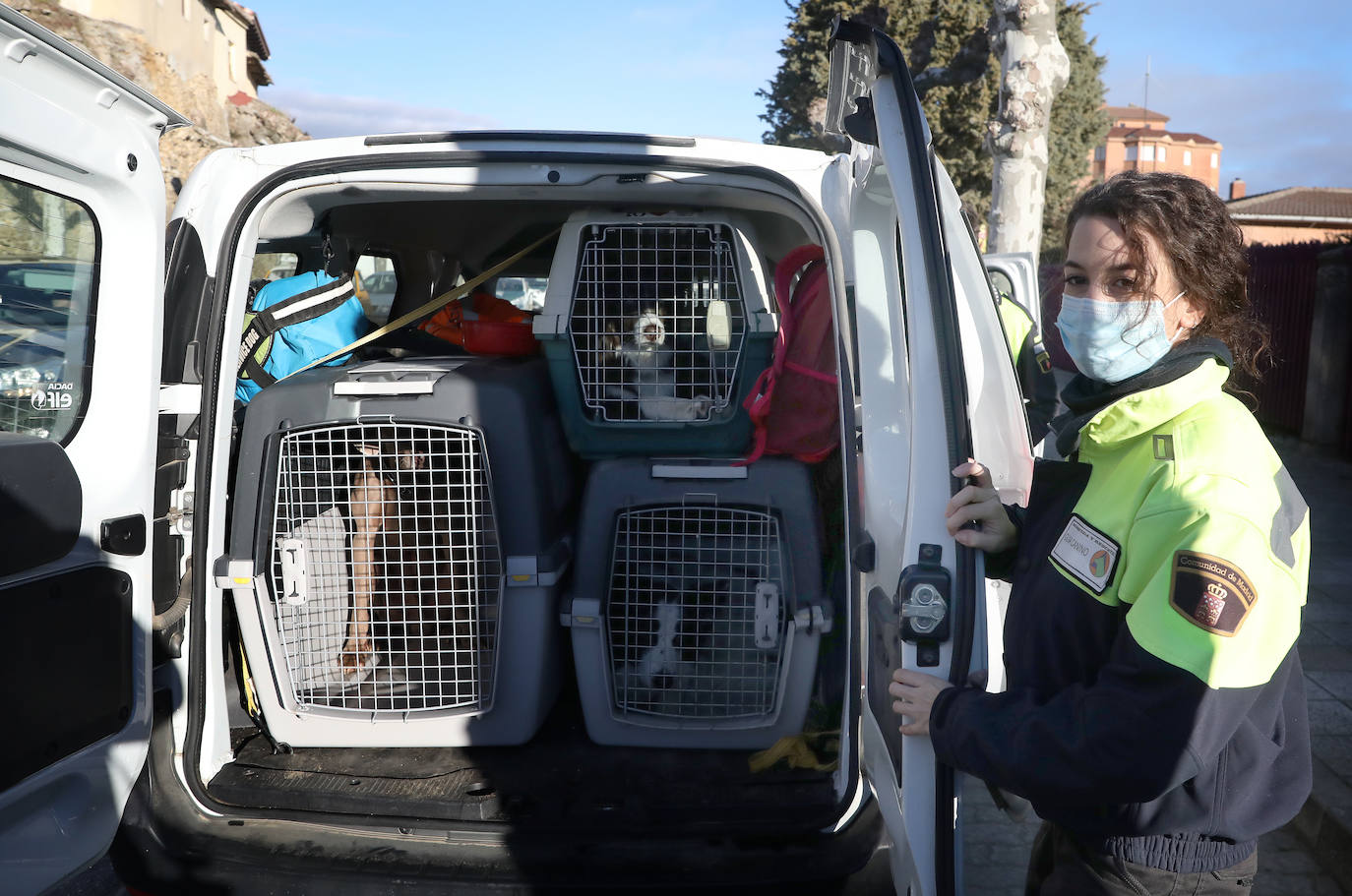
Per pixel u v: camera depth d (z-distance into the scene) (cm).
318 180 225
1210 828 129
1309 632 479
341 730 224
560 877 182
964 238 182
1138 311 133
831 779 207
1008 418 188
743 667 231
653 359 247
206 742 212
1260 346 142
